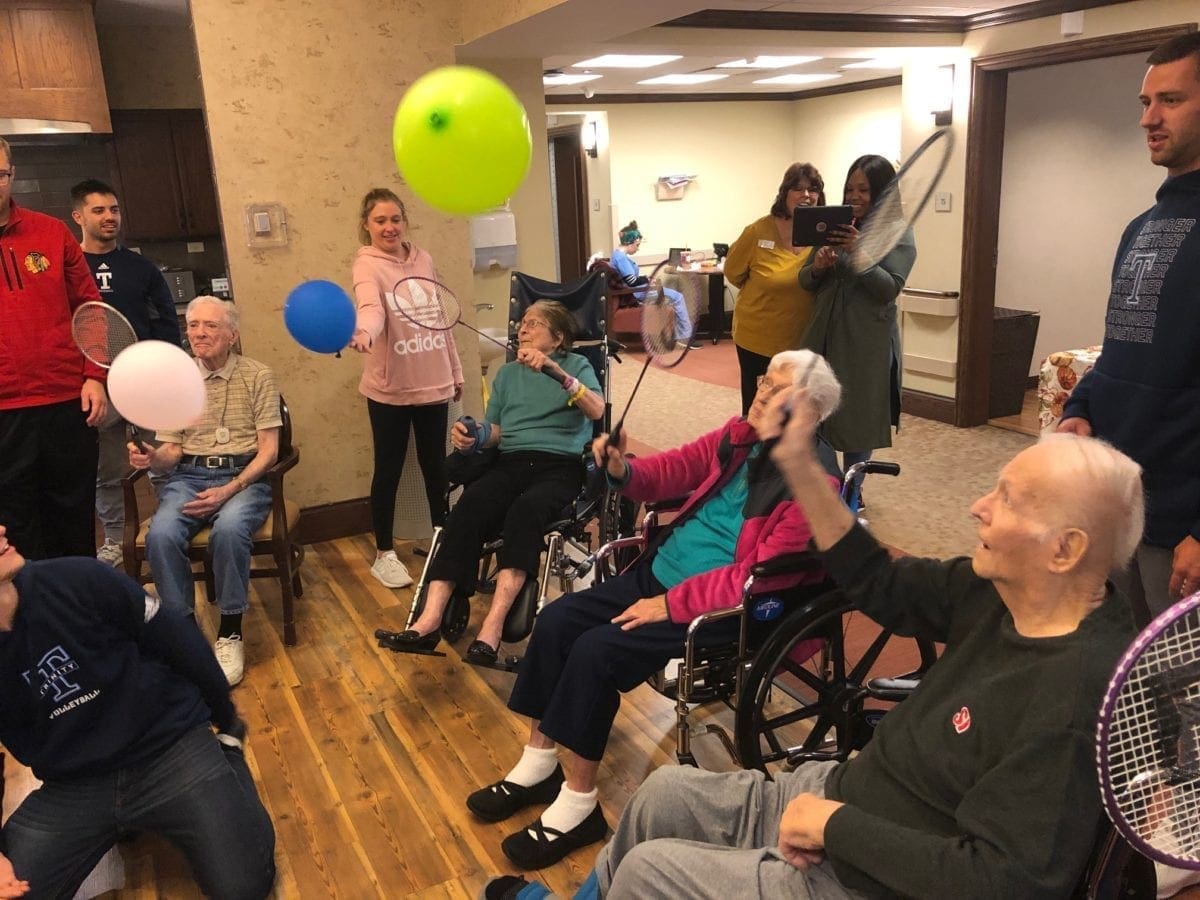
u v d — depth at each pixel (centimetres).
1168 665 94
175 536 279
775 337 369
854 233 229
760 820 148
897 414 354
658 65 677
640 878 138
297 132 352
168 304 357
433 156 179
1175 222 170
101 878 197
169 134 591
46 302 279
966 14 487
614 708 199
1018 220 597
